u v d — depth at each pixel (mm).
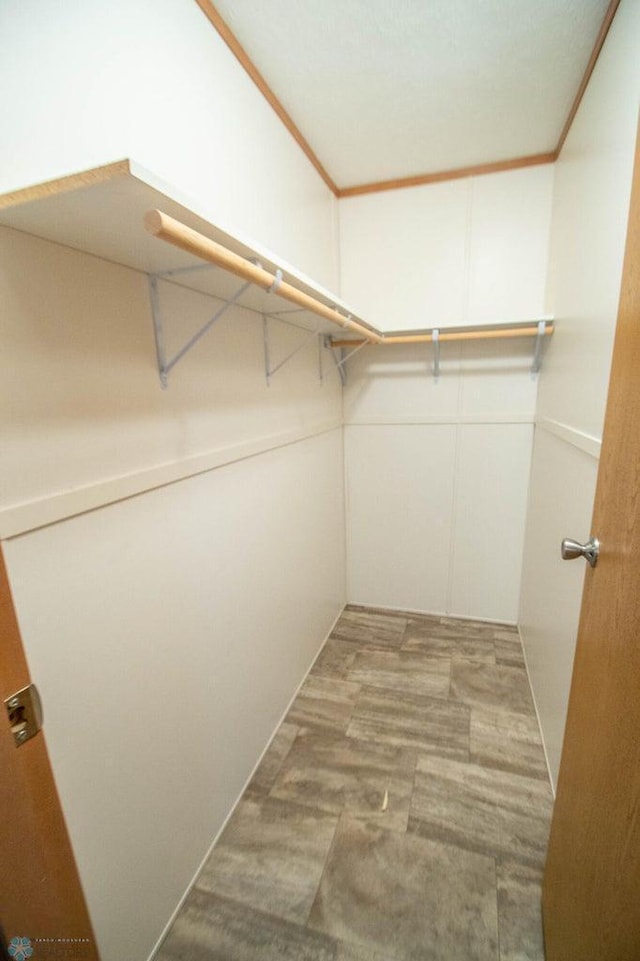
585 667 856
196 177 1080
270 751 1593
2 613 618
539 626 1775
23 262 676
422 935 1035
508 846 1231
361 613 2582
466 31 1209
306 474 1930
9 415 661
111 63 820
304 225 1785
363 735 1653
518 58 1311
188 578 1120
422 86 1437
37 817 657
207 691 1219
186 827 1140
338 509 2443
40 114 696
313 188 1869
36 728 655
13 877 606
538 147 1833
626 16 1023
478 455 2287
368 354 2346
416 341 2051
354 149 1821
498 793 1396
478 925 1050
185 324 1067
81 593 802
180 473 1059
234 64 1235
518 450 2213
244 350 1359
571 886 826
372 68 1351
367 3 1117
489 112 1582
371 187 2145
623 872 588
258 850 1249
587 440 1187
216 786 1276
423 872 1172
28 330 687
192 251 640
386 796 1399
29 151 684
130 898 946
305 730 1688
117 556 884
